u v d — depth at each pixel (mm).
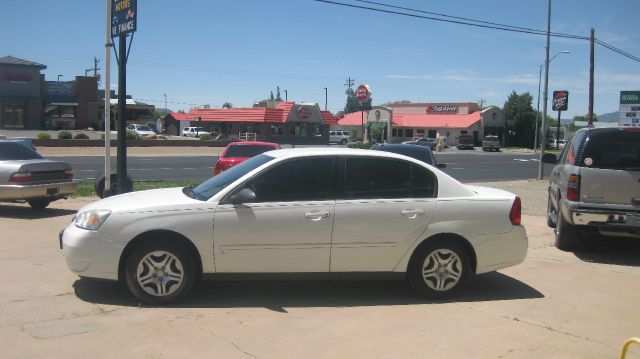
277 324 5340
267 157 6316
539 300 6371
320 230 5949
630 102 20984
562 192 9242
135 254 5695
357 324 5402
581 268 8031
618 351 4898
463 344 4953
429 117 86250
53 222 10617
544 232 10977
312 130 68312
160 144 47219
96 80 64500
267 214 5852
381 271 6152
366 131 66562
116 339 4848
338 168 6148
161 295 5750
